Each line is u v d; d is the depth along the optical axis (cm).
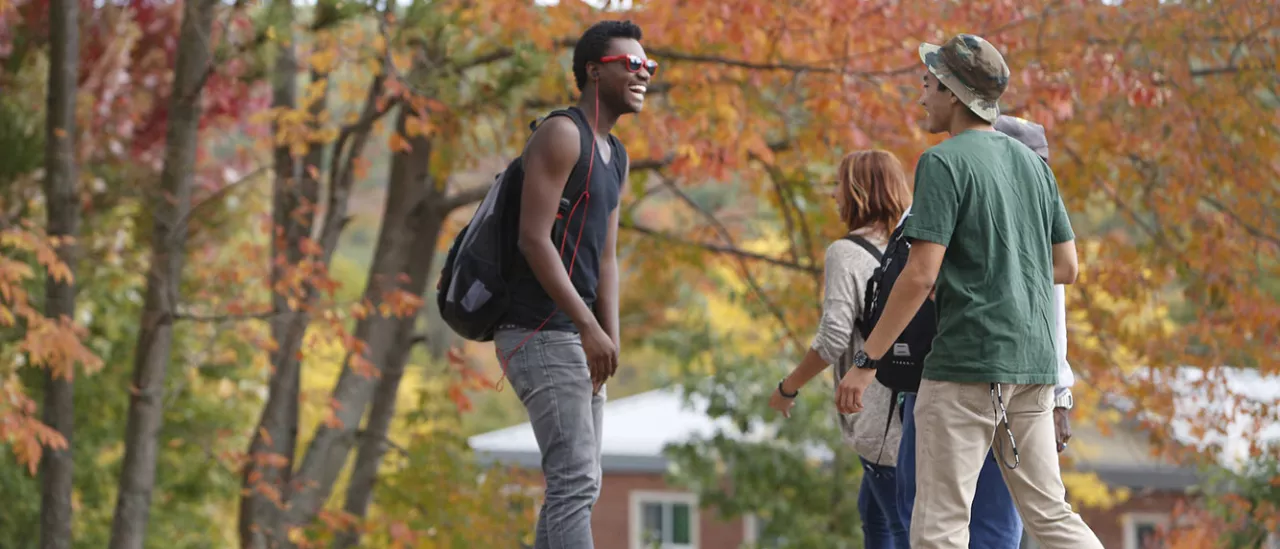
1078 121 972
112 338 1488
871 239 455
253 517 1141
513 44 886
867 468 491
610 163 421
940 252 351
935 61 375
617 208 439
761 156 870
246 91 1133
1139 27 898
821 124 920
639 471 2166
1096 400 1195
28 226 864
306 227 1126
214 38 1051
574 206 406
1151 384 1072
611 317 438
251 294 1338
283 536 1133
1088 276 1061
